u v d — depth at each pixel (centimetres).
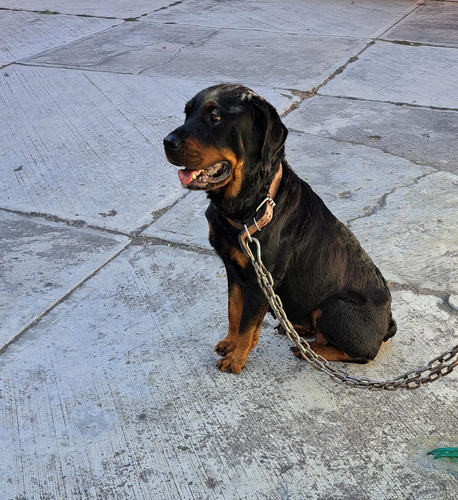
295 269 140
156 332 157
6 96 301
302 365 148
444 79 324
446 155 247
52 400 136
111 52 361
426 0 488
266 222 130
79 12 447
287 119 276
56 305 165
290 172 138
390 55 359
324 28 411
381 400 137
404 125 272
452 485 117
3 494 115
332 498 115
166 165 238
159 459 122
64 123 273
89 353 150
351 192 221
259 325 145
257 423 131
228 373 144
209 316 162
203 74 325
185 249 189
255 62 344
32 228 200
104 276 177
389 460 123
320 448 125
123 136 260
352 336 141
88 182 227
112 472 120
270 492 116
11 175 232
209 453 124
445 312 165
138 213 207
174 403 136
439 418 132
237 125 123
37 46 374
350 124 272
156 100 294
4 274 177
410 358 150
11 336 154
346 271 144
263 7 463
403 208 212
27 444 125
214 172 126
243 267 135
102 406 135
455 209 212
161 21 424
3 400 136
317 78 322
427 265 184
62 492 116
